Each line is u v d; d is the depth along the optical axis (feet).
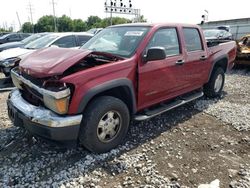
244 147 12.37
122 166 10.39
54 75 9.55
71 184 9.27
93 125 10.44
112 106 10.95
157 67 12.92
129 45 12.59
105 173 9.98
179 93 15.40
